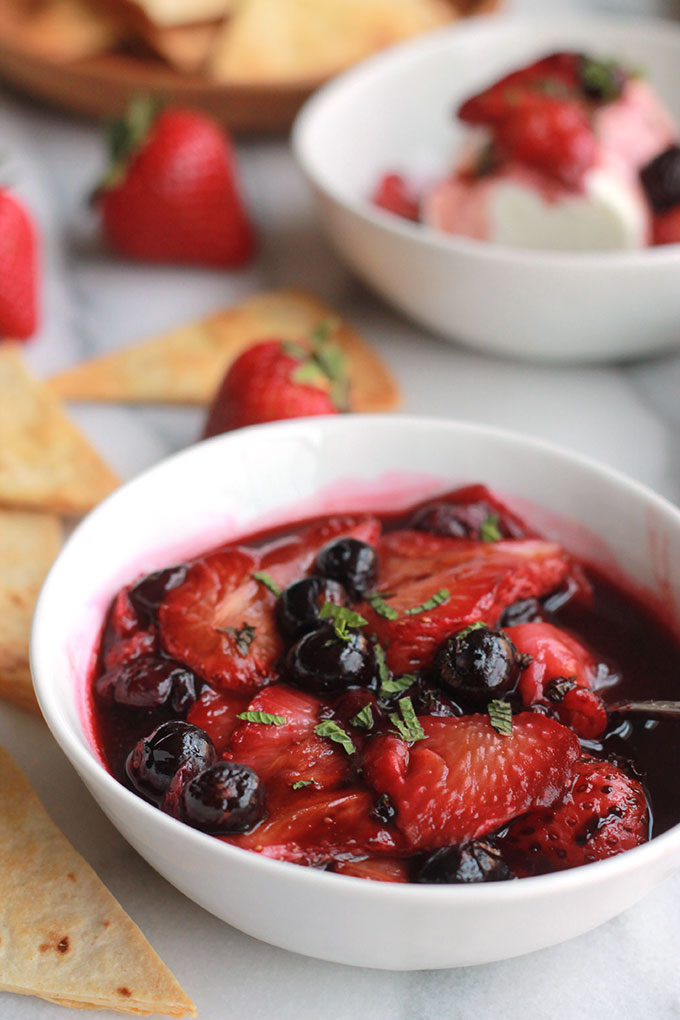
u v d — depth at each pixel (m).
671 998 0.42
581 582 0.47
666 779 0.43
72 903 0.43
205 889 0.41
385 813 0.41
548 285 0.56
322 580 0.45
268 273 0.65
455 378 0.60
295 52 0.73
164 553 0.48
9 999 0.42
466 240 0.61
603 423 0.58
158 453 0.56
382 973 0.43
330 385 0.53
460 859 0.40
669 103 0.70
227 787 0.41
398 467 0.49
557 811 0.41
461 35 0.69
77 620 0.45
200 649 0.44
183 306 0.63
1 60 0.73
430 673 0.44
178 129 0.63
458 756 0.41
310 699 0.43
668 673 0.46
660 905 0.44
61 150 0.74
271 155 0.75
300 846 0.41
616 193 0.59
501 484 0.49
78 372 0.58
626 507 0.47
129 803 0.40
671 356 0.61
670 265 0.55
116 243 0.65
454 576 0.46
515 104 0.60
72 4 0.72
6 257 0.59
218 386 0.55
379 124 0.68
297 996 0.42
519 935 0.40
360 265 0.60
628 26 0.70
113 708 0.44
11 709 0.48
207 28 0.73
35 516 0.53
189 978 0.43
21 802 0.45
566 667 0.44
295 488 0.49
